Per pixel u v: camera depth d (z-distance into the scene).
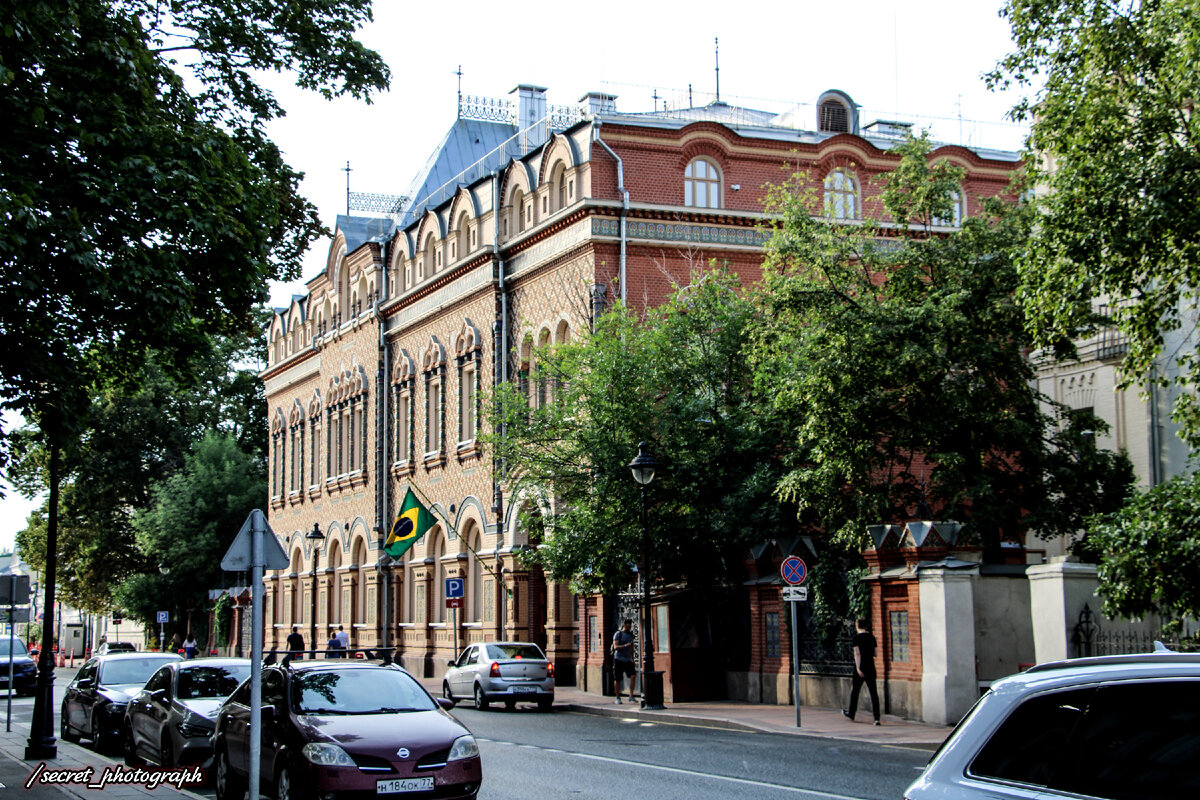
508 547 40.28
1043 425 27.31
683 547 30.14
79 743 24.78
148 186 15.40
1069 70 18.31
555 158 38.03
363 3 21.92
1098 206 16.84
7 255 14.16
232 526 67.81
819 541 28.36
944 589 22.19
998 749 6.23
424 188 53.56
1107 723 5.87
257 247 17.69
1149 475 26.78
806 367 26.22
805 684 27.03
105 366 19.31
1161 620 20.88
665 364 30.30
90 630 107.44
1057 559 21.31
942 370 25.53
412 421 49.09
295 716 13.91
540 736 23.06
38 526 73.56
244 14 20.58
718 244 36.72
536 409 31.33
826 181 38.12
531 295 39.72
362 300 54.47
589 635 36.56
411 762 13.11
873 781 15.62
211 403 76.38
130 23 16.41
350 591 53.84
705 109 42.84
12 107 14.45
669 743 21.03
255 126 21.61
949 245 27.05
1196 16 16.73
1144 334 17.83
